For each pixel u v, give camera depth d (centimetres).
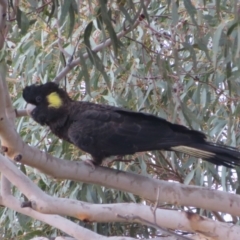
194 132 827
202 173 1133
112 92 1164
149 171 1362
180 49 1080
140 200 1267
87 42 902
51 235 1266
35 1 911
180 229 734
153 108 1186
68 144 1127
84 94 1253
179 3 1089
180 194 746
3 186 819
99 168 756
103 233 1284
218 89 1113
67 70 999
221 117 1120
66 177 745
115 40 888
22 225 1238
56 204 730
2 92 669
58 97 894
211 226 726
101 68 908
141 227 1309
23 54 1208
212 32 962
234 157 784
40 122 902
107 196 1238
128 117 874
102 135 855
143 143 849
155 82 1145
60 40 1054
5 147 705
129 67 1170
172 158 1207
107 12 880
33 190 745
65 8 848
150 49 1101
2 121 677
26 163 718
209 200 745
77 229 784
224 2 997
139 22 1024
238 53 863
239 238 717
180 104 1018
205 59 1138
